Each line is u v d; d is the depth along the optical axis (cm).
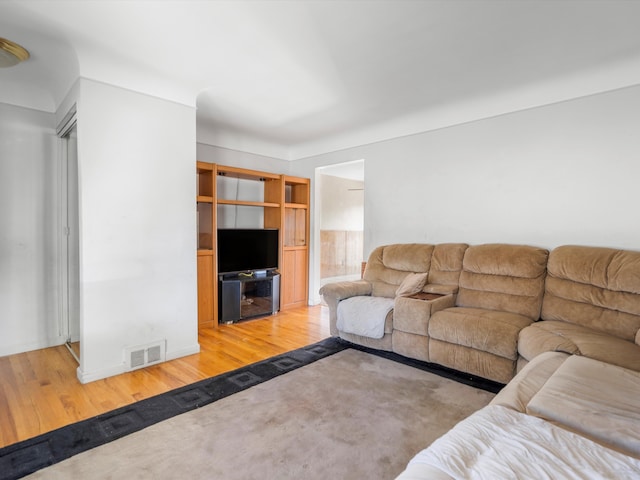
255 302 446
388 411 210
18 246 301
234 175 442
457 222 355
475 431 115
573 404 134
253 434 186
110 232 257
